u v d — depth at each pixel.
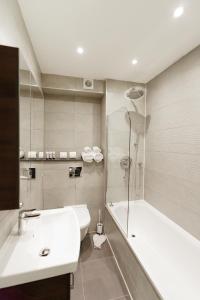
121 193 2.25
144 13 1.16
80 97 2.48
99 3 1.08
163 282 1.25
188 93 1.61
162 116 2.03
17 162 0.70
